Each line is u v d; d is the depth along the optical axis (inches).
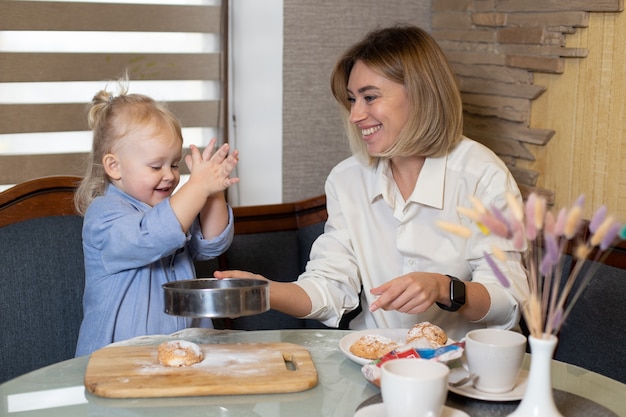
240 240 93.0
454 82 72.8
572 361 79.1
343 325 92.3
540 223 38.7
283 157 104.3
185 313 53.8
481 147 75.3
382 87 72.0
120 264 68.6
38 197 83.6
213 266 90.7
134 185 71.7
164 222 66.3
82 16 97.5
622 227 38.7
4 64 94.2
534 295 42.0
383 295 59.6
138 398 48.6
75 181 85.5
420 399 40.9
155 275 71.6
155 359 53.9
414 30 74.1
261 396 49.3
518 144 95.4
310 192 106.9
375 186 76.6
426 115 71.3
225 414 46.4
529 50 92.4
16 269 81.0
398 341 59.0
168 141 71.9
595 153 85.1
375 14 107.0
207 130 108.9
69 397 49.0
